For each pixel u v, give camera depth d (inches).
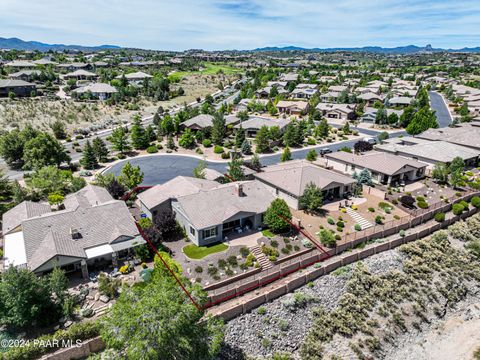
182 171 2792.8
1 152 2716.5
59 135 3587.6
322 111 5196.9
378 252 1731.1
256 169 2630.4
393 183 2452.0
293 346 1273.4
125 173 2337.6
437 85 7755.9
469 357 1294.3
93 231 1521.9
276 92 6446.9
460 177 2437.3
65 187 2252.7
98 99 5492.1
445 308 1509.6
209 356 1054.4
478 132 3267.7
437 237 1866.4
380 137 3604.8
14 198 1973.4
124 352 958.4
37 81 6289.4
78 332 1096.8
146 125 4313.5
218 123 3567.9
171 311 915.4
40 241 1422.2
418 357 1286.9
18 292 1095.6
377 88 6943.9
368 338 1314.0
